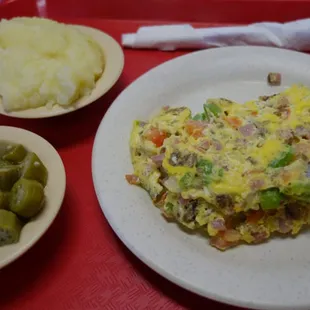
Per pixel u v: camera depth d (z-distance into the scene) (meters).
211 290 0.24
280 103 0.30
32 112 0.33
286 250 0.27
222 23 0.45
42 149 0.30
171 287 0.28
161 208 0.28
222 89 0.36
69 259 0.29
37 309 0.27
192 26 0.44
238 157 0.26
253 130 0.28
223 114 0.29
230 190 0.25
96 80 0.35
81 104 0.33
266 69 0.37
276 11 0.43
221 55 0.37
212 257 0.26
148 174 0.28
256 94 0.36
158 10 0.44
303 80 0.36
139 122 0.31
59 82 0.33
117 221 0.27
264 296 0.24
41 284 0.28
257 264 0.26
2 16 0.45
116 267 0.29
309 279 0.24
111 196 0.28
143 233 0.26
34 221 0.27
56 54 0.34
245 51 0.37
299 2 0.43
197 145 0.27
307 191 0.25
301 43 0.40
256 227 0.26
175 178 0.26
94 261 0.29
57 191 0.28
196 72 0.36
